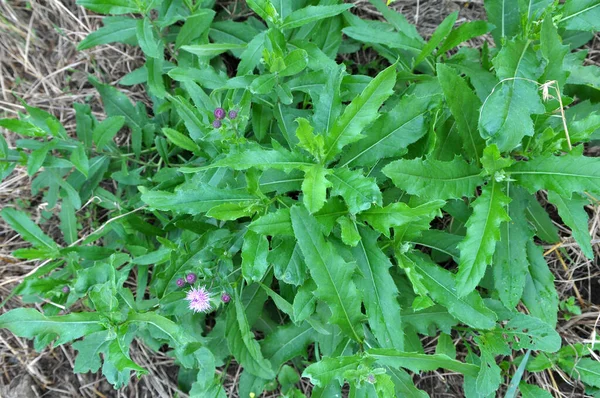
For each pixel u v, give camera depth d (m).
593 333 0.69
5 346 0.79
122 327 0.58
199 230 0.64
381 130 0.58
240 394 0.69
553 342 0.62
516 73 0.58
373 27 0.75
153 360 0.77
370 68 0.80
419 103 0.58
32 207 0.82
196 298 0.59
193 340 0.61
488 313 0.58
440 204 0.52
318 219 0.55
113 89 0.76
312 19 0.64
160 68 0.72
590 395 0.72
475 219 0.56
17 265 0.81
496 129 0.57
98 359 0.64
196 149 0.67
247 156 0.54
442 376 0.75
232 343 0.63
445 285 0.60
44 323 0.58
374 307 0.57
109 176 0.78
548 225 0.67
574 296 0.75
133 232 0.73
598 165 0.54
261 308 0.68
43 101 0.84
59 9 0.83
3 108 0.81
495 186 0.57
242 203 0.57
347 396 0.76
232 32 0.75
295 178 0.60
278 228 0.54
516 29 0.67
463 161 0.57
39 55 0.85
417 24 0.82
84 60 0.84
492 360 0.61
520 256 0.62
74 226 0.74
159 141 0.73
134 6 0.67
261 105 0.69
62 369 0.79
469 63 0.69
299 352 0.67
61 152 0.77
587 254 0.60
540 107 0.58
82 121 0.73
